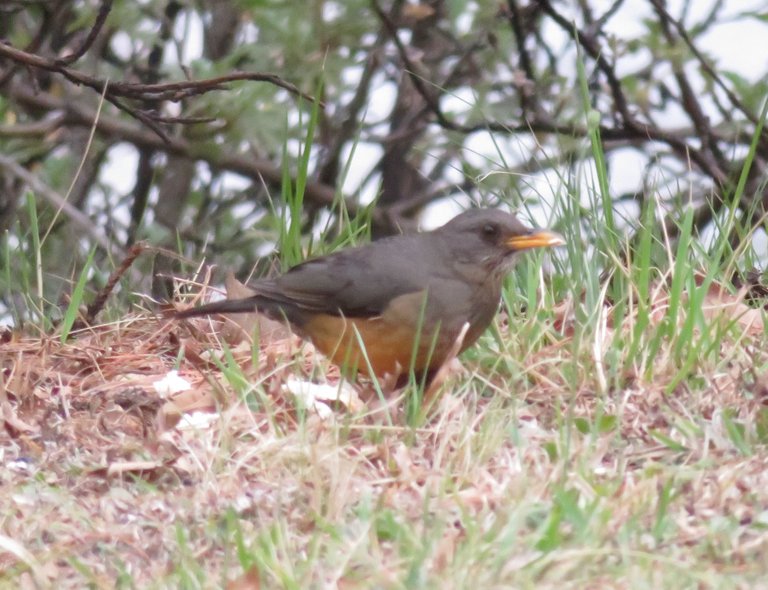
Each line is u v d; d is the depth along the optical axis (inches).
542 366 414.6
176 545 315.9
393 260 416.2
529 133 665.6
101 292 497.0
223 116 641.6
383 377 423.5
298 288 422.0
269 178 744.3
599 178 461.4
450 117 727.1
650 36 655.8
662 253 489.7
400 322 410.3
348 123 748.0
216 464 352.8
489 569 287.0
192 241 732.7
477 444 356.5
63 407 402.6
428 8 679.1
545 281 492.1
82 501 342.0
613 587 277.6
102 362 454.3
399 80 759.7
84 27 686.5
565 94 695.7
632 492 318.3
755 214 596.4
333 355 424.8
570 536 303.4
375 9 644.1
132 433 386.6
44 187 660.1
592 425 369.4
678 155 685.3
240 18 734.5
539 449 354.6
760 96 677.9
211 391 400.8
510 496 323.3
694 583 279.7
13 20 744.3
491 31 710.5
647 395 388.5
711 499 321.7
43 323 473.1
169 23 726.5
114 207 775.7
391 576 282.4
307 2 648.4
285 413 380.2
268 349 451.2
